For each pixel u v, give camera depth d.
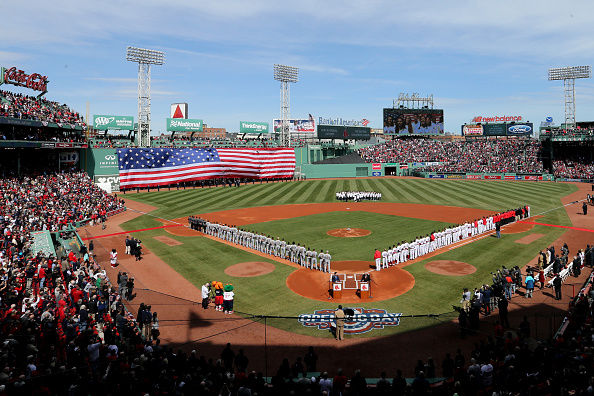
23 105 52.34
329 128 105.00
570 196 59.44
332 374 14.16
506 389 11.27
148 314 16.72
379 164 101.31
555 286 20.72
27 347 13.59
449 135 160.38
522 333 15.76
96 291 19.67
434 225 40.19
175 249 32.53
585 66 89.12
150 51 73.88
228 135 172.50
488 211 48.62
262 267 27.38
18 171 52.31
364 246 32.38
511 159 92.88
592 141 87.12
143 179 69.88
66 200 47.31
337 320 16.83
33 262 24.02
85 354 14.34
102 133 79.25
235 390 11.41
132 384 11.21
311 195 65.81
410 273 25.52
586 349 12.42
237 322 18.70
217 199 61.75
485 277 24.23
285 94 93.19
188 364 13.05
